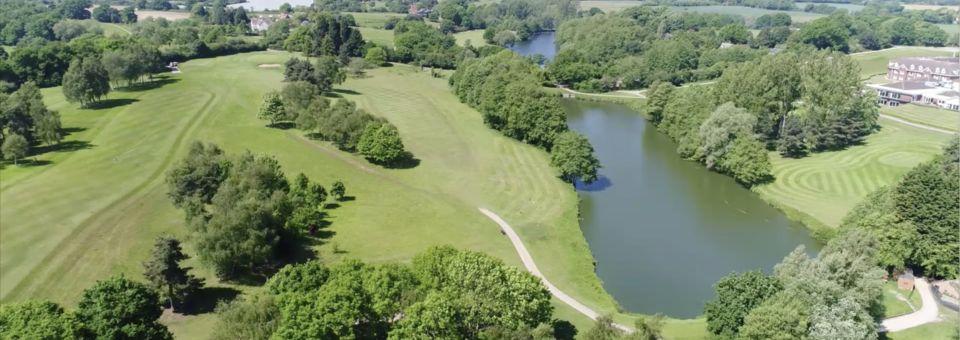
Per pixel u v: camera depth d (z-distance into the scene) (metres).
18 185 122.19
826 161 153.50
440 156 153.50
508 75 185.75
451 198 129.50
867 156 152.38
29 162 135.12
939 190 95.38
